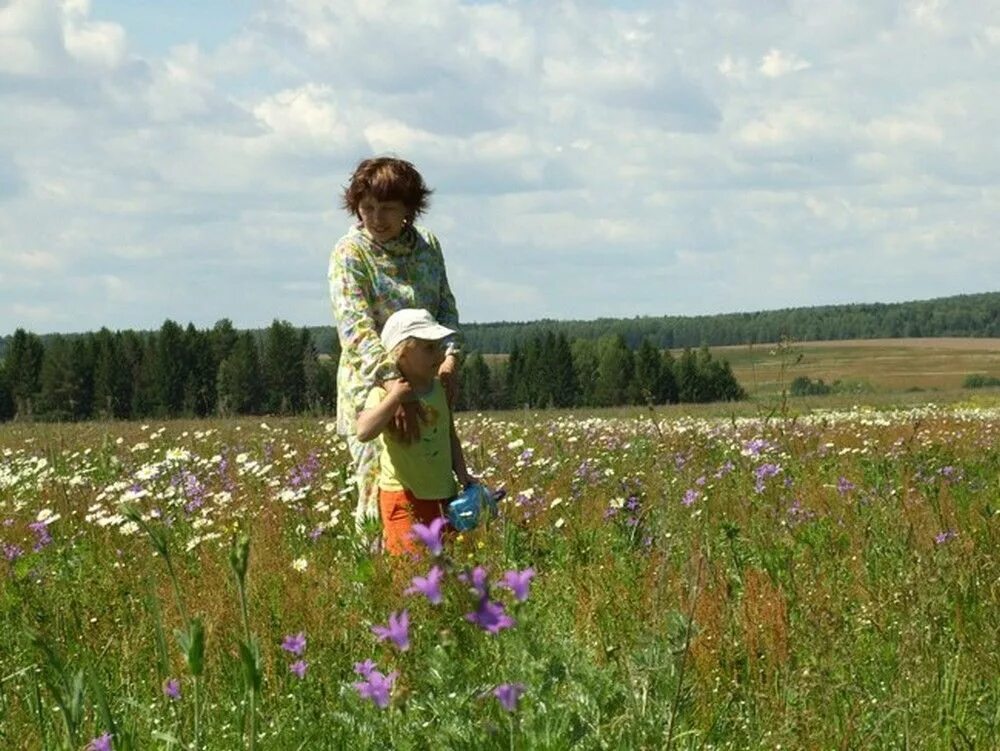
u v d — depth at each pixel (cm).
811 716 400
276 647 486
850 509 755
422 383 682
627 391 8538
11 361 8481
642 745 344
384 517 680
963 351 14250
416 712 367
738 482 860
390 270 723
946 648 471
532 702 347
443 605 446
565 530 755
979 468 1046
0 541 752
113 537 791
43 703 449
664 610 450
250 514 858
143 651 504
